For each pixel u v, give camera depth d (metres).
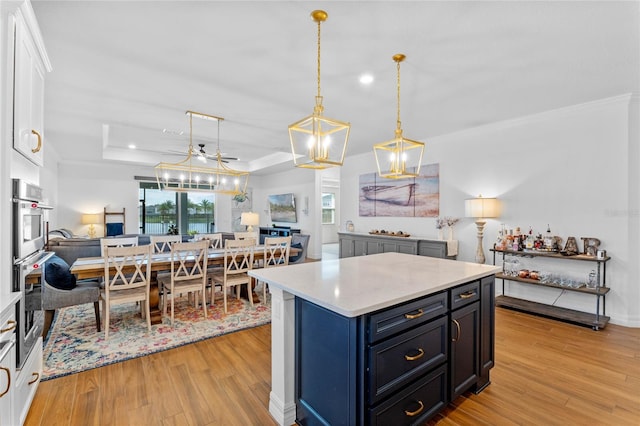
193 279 3.80
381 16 2.03
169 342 3.00
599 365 2.57
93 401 2.08
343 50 2.46
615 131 3.43
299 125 2.20
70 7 1.94
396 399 1.63
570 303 3.79
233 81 3.05
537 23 2.10
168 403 2.07
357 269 2.34
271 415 1.96
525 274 4.02
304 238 5.34
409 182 5.57
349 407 1.52
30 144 1.88
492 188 4.44
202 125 4.61
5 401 1.56
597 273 3.51
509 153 4.26
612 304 3.49
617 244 3.44
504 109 3.82
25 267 1.78
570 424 1.88
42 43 1.99
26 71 1.83
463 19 2.06
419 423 1.76
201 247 3.62
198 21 2.10
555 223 3.86
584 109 3.62
